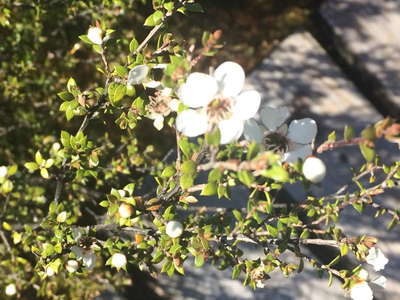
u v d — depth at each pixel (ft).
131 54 0.70
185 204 0.71
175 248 0.69
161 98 0.68
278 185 0.67
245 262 0.72
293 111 1.23
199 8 0.70
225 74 0.62
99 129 1.21
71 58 1.12
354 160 1.18
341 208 0.72
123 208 0.67
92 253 0.74
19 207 1.00
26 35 1.05
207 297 1.16
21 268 0.96
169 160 1.24
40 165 0.77
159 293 1.18
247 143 0.63
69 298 1.11
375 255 0.69
